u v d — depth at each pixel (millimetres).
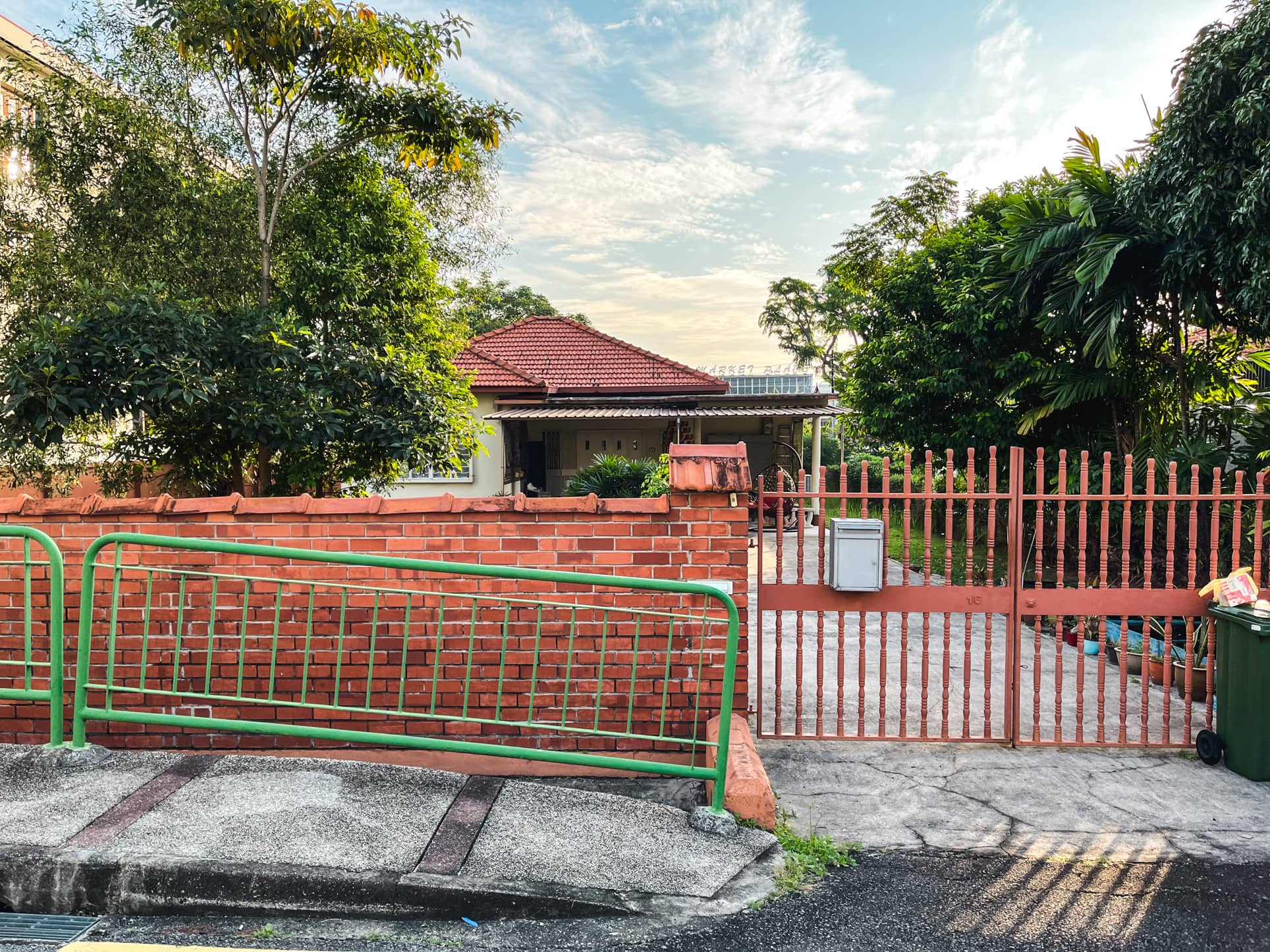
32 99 7957
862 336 13625
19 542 4504
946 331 11734
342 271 8328
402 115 8727
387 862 3207
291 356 7465
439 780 4004
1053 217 9102
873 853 3713
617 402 18609
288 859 3174
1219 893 3379
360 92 8570
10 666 4555
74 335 6684
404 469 10562
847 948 2945
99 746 4215
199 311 7191
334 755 4570
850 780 4570
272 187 8844
